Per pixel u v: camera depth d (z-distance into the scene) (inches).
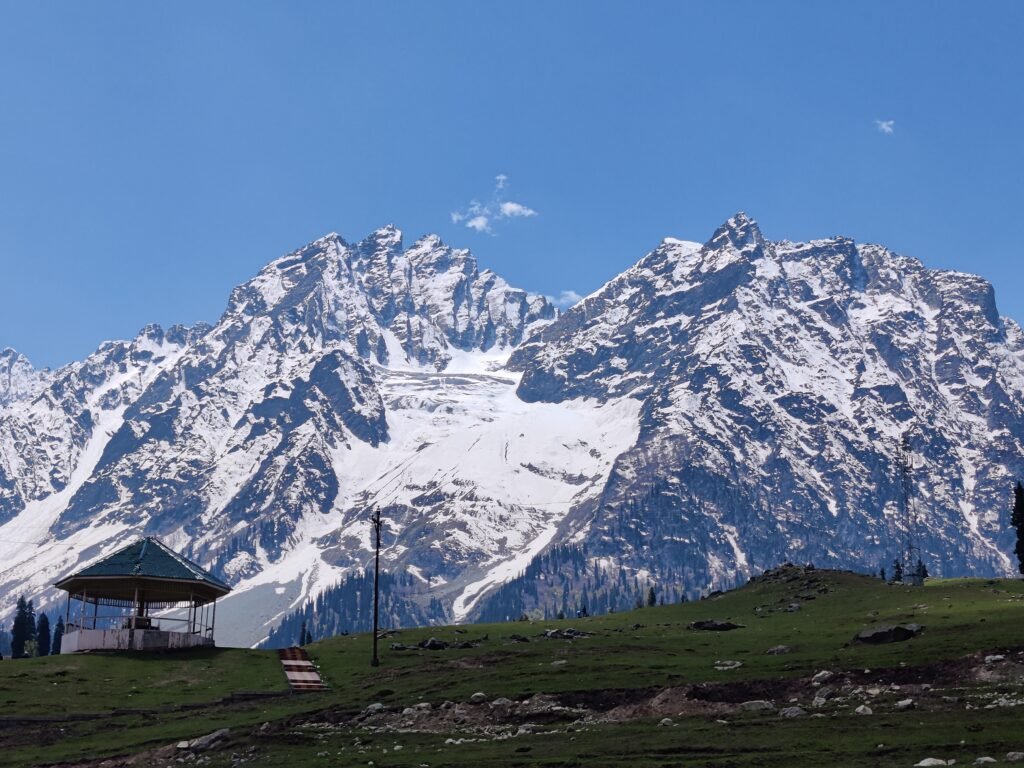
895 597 7165.4
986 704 3346.5
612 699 4101.9
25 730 4448.8
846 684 3900.1
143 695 5123.0
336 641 6801.2
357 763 3373.5
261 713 4549.7
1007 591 7071.9
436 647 6274.6
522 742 3521.2
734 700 3900.1
